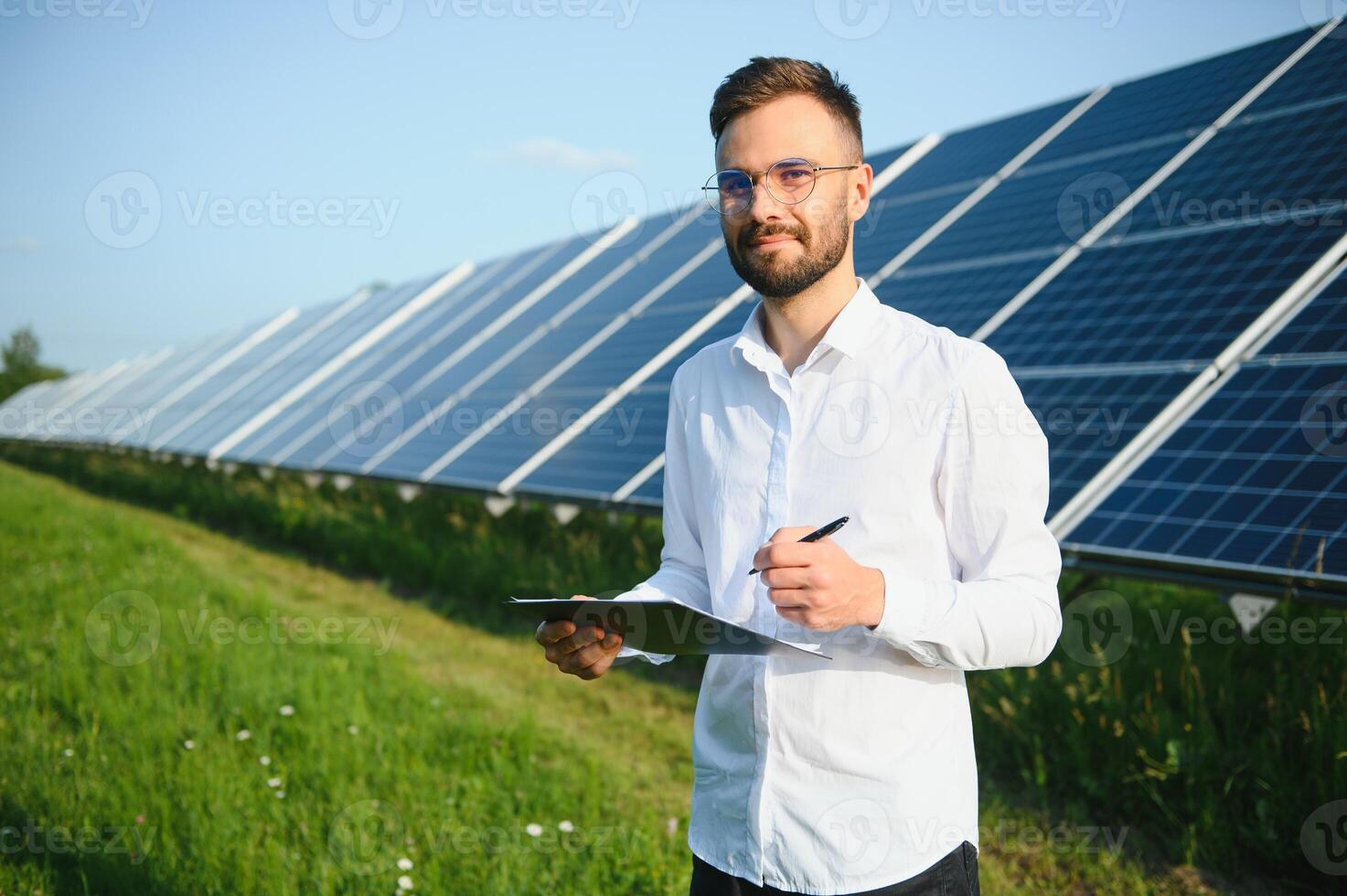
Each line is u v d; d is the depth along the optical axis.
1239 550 4.36
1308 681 4.62
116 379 33.00
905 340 1.98
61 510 14.20
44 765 4.88
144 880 3.82
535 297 14.24
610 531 8.82
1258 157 6.45
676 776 5.15
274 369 19.92
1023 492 1.87
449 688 6.46
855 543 1.90
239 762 5.05
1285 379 4.96
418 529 10.46
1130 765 4.60
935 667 1.90
